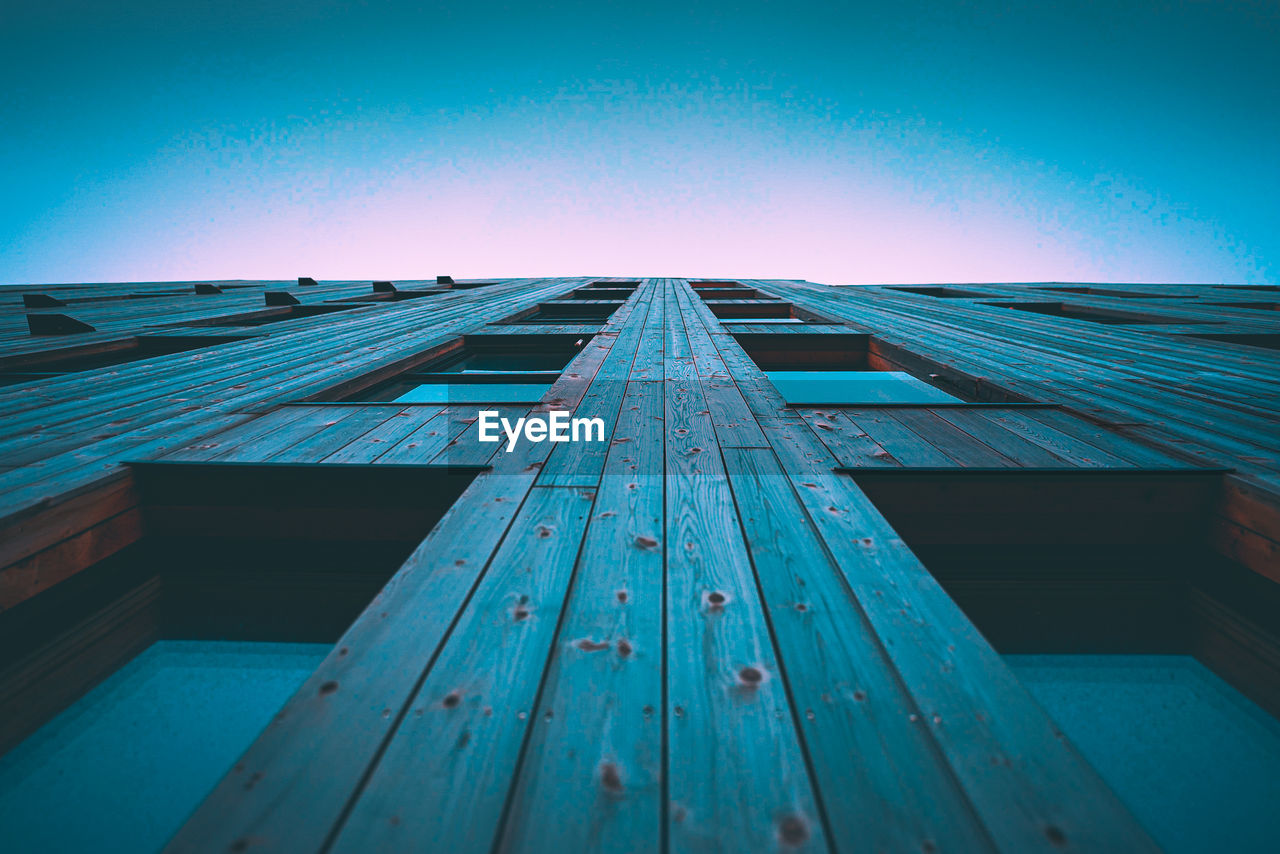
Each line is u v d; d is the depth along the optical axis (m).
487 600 1.44
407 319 7.23
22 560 1.91
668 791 0.93
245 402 3.41
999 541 2.35
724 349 5.09
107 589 2.17
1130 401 3.39
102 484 2.21
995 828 0.87
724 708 1.10
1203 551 2.32
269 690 1.81
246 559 2.35
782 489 2.14
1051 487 2.32
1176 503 2.31
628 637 1.31
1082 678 1.82
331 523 2.40
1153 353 4.96
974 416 3.16
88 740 1.60
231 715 1.70
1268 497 2.05
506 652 1.26
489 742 1.02
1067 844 0.85
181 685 1.80
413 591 1.48
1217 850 1.32
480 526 1.84
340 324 6.82
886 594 1.47
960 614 1.39
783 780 0.95
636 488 2.15
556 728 1.05
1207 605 2.11
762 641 1.30
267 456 2.52
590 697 1.13
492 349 5.90
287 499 2.40
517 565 1.61
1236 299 11.60
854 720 1.07
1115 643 1.95
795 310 8.79
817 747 1.01
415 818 0.88
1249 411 3.18
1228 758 1.54
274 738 1.02
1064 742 1.02
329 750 1.00
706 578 1.55
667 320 7.02
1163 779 1.48
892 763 0.98
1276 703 1.73
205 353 4.98
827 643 1.28
